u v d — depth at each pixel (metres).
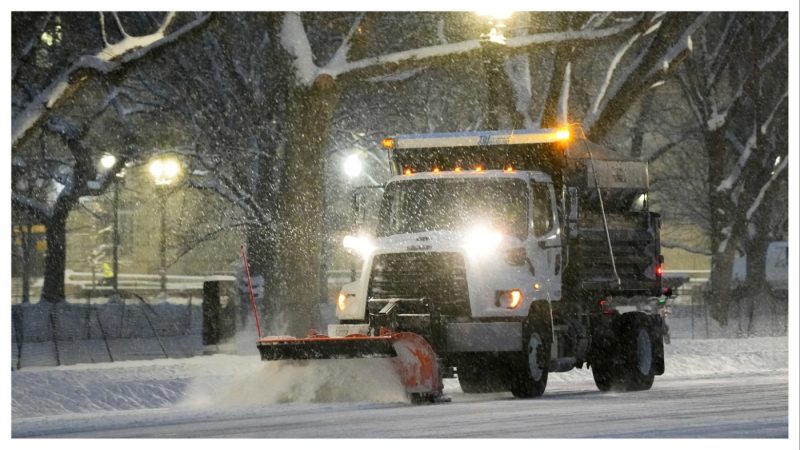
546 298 38.91
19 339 62.41
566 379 50.56
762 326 89.75
